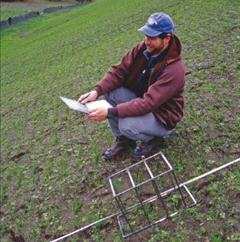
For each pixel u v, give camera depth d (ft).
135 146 14.07
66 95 26.35
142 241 10.46
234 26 25.58
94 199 12.92
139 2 59.11
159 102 11.23
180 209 10.84
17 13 123.65
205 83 18.07
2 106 31.40
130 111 11.38
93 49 39.11
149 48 11.19
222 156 12.44
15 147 20.17
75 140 17.67
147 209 11.31
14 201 15.24
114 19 53.06
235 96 16.07
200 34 26.37
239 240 9.22
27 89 33.86
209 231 9.80
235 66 18.98
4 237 13.79
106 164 14.28
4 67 52.31
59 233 12.30
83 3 150.30
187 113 15.64
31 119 24.17
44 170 16.15
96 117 11.58
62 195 13.92
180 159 12.87
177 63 11.15
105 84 12.80
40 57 49.01
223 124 14.14
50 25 87.76
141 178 12.65
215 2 35.06
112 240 11.00
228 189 10.82
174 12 37.99
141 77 12.27
